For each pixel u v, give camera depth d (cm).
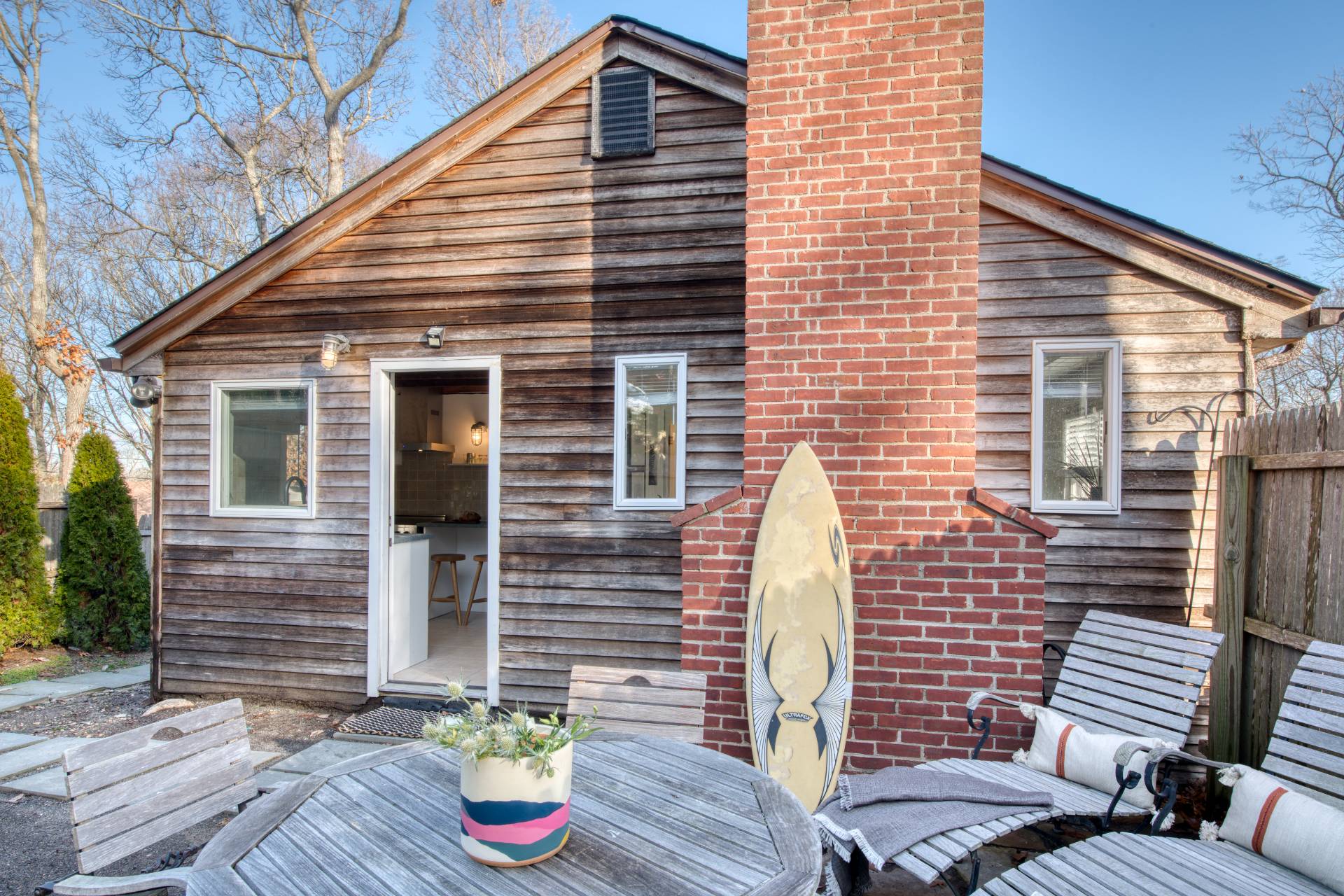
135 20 1298
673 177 475
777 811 190
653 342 474
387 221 515
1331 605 293
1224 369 427
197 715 239
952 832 241
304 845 170
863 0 360
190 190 1568
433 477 846
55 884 182
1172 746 256
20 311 1536
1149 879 214
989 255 452
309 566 522
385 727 465
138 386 537
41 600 725
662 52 472
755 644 350
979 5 349
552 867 161
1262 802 233
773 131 368
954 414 348
